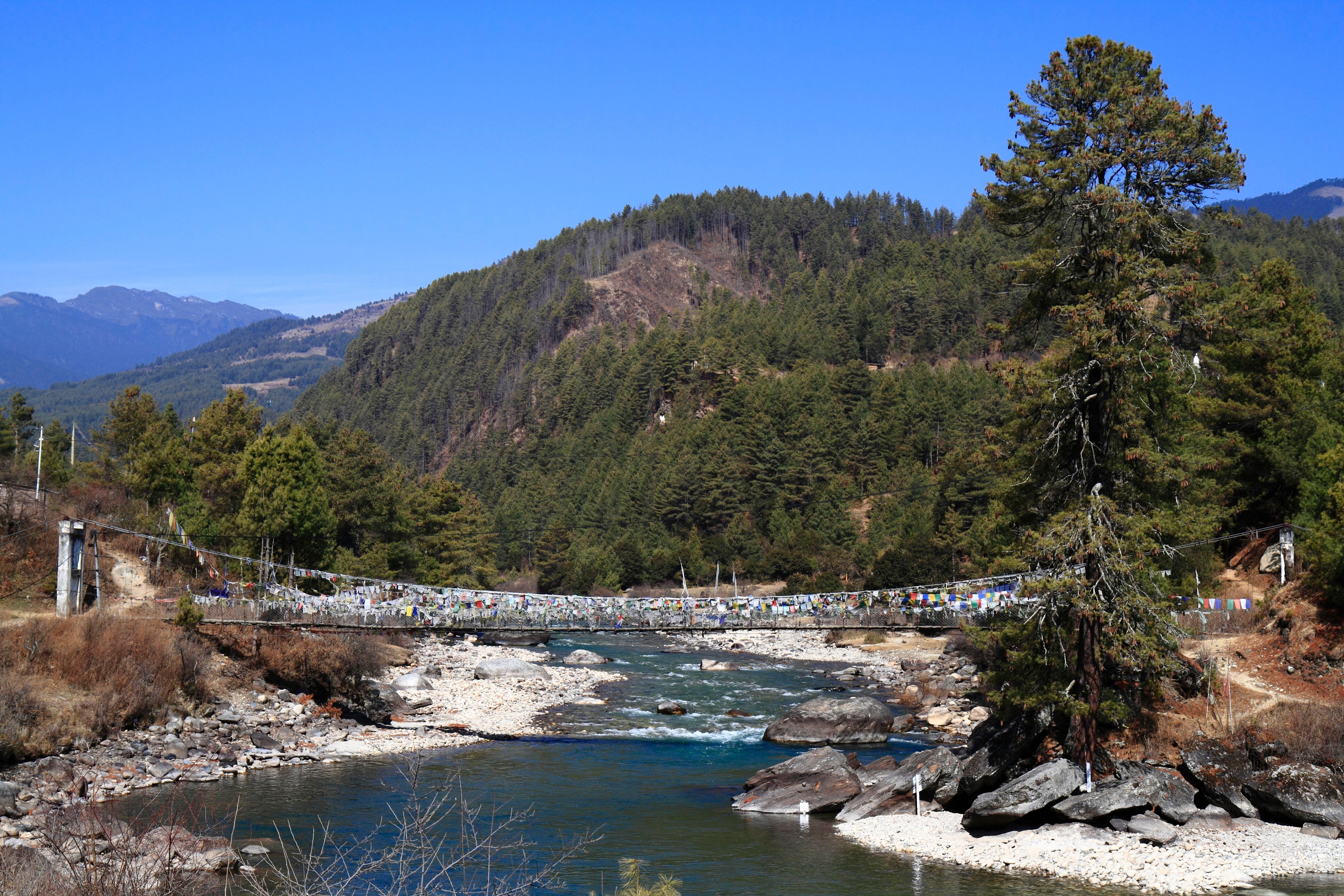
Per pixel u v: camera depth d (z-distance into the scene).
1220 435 46.88
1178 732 30.50
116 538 51.72
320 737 36.19
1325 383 47.25
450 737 38.41
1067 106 29.64
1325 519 35.09
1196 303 27.61
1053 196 29.03
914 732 41.47
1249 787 27.09
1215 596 41.94
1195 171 27.81
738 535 118.19
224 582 43.25
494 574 107.88
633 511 136.12
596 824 26.61
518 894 16.20
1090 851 24.17
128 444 73.38
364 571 69.06
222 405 68.69
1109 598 27.81
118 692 33.12
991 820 26.30
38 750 28.84
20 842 20.59
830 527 116.62
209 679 38.16
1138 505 29.09
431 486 97.69
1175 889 21.97
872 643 79.50
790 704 49.47
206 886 14.90
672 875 22.42
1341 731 28.23
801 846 25.00
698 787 31.28
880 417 146.50
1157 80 29.34
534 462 195.25
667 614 42.31
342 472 77.69
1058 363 28.64
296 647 42.38
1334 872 23.05
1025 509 31.22
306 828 24.28
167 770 29.70
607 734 40.38
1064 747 29.16
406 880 19.94
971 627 34.81
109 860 11.16
